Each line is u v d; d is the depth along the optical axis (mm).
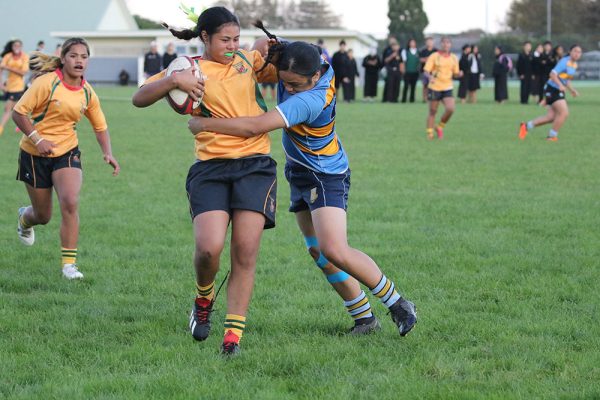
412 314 7078
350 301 7332
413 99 46375
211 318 7844
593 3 110250
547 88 24266
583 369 6387
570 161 19625
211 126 6488
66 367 6434
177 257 10383
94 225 12305
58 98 9117
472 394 5840
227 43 6633
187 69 6543
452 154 21094
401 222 12547
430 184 16250
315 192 6934
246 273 6781
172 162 19656
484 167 18625
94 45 84750
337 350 6848
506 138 25188
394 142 24062
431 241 11203
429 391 5918
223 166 6715
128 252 10656
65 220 9344
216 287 9047
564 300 8430
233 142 6719
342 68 47031
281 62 6539
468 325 7496
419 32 119938
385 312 8039
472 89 46594
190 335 7297
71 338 7230
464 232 11789
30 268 9852
